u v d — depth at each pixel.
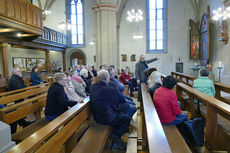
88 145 2.50
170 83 3.08
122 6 17.95
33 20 9.56
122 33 18.47
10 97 4.02
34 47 14.22
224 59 12.22
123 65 18.59
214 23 14.02
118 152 3.11
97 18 12.06
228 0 10.48
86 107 3.15
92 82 7.55
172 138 2.64
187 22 17.48
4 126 2.39
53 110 3.49
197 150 2.95
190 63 17.62
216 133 2.86
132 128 4.04
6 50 11.27
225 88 4.70
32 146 1.54
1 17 7.14
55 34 16.80
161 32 18.11
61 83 3.54
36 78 7.85
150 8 18.06
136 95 7.71
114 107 3.23
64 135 2.24
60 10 19.34
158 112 3.17
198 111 3.98
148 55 18.28
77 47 19.42
